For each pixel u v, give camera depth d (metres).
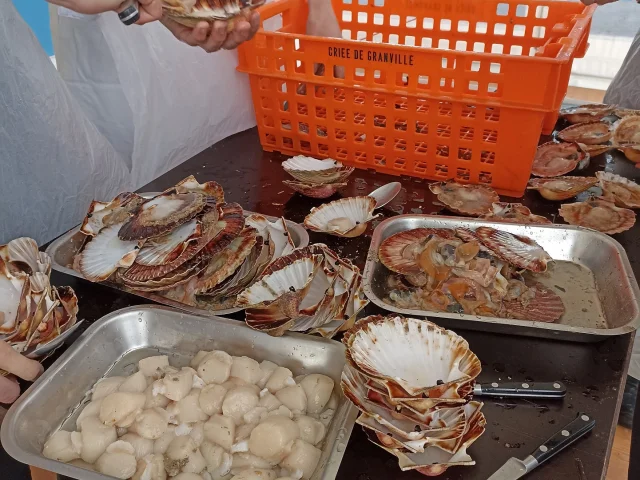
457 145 1.05
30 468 0.57
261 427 0.59
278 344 0.70
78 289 0.84
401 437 0.53
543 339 0.72
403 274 0.83
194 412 0.64
